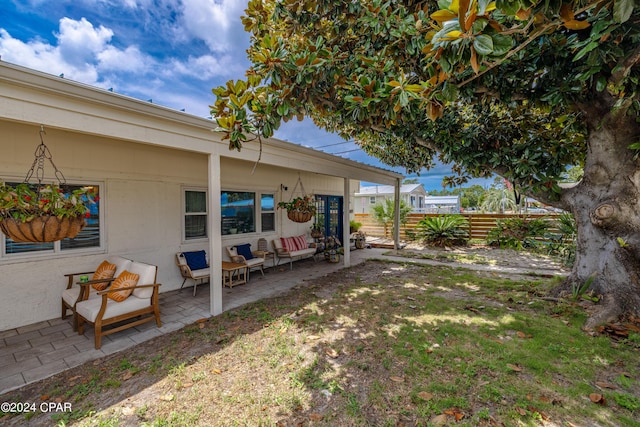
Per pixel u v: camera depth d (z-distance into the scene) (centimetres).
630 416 193
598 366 252
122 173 465
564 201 427
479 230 1093
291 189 823
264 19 378
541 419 192
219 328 355
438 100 252
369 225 1405
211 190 405
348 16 344
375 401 215
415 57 340
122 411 210
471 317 368
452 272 634
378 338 316
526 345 290
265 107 312
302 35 397
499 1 138
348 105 348
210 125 390
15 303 366
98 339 307
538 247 889
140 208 488
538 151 416
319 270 691
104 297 311
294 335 330
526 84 368
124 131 320
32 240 263
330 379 244
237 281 560
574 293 393
